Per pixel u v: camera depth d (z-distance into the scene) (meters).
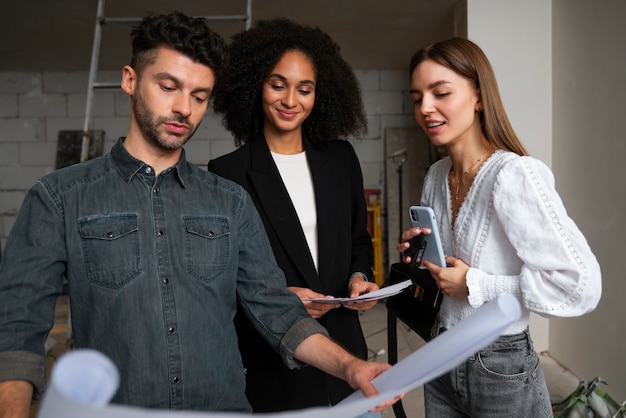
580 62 2.94
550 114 3.35
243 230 1.04
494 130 1.21
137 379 0.87
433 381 1.33
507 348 1.14
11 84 5.62
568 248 1.02
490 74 1.21
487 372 1.15
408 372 0.64
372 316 4.61
